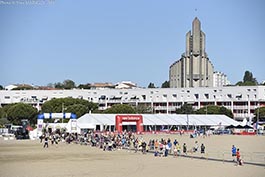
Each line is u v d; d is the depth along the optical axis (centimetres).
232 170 4738
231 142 10338
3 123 17200
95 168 5062
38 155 6969
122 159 6262
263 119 18088
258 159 5912
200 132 13825
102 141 8906
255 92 19775
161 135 13750
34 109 18088
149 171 4734
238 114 19912
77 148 8731
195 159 6131
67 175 4425
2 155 6944
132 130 14612
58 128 12369
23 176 4372
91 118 13600
